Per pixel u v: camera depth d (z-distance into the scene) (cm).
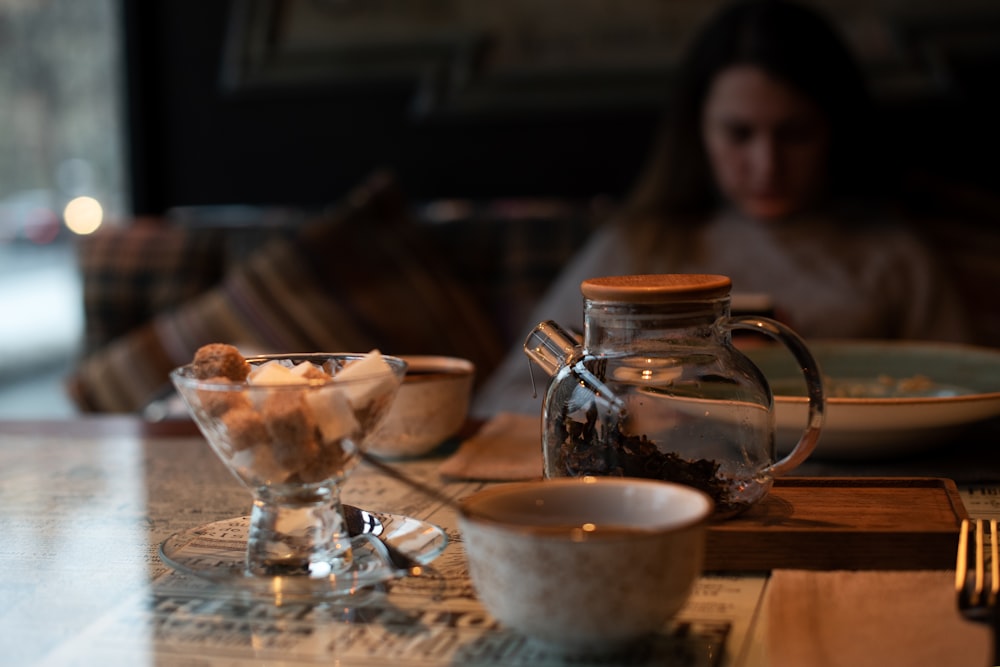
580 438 67
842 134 184
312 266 199
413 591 61
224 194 261
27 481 92
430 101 243
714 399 66
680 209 195
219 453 61
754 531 64
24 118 274
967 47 217
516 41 237
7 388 283
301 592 60
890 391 106
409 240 210
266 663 52
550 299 189
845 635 52
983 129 219
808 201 188
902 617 54
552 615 49
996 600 51
